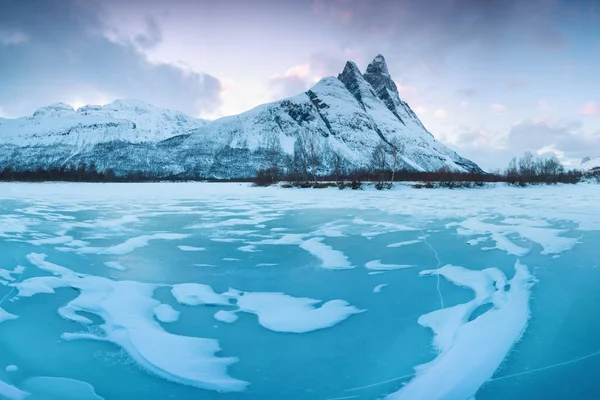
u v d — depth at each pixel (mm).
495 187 47125
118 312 6883
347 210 22281
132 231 15070
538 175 61375
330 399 4410
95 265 10047
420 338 5871
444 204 25875
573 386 4512
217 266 10016
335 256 11039
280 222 17484
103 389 4625
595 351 5301
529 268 9445
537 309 6805
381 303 7363
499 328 6035
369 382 4727
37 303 7312
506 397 4320
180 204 25781
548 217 18594
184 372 4980
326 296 7785
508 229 15109
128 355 5391
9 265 9914
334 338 5926
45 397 4453
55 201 27656
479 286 8195
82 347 5609
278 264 10219
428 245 12375
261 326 6359
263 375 4926
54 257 10789
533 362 5043
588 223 16484
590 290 7785
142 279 8867
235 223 17203
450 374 4793
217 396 4496
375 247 12180
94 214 20156
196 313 6895
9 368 5055
